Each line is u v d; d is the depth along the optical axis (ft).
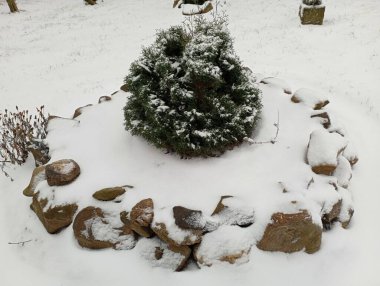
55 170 13.80
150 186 13.56
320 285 11.14
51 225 13.41
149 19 44.14
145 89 13.71
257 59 28.60
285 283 11.18
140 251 12.25
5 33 44.04
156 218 12.10
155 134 13.99
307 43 30.40
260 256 11.64
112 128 17.28
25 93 27.32
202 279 11.38
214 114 13.96
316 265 11.68
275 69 26.71
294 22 35.91
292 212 11.66
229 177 13.66
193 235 11.64
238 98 15.03
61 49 37.06
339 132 16.47
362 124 19.63
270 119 17.02
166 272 11.75
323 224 13.00
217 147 14.49
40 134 18.98
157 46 14.64
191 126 13.74
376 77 24.14
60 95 26.40
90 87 27.14
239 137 15.02
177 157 14.82
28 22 48.49
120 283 11.64
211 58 13.64
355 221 13.52
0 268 12.68
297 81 24.81
